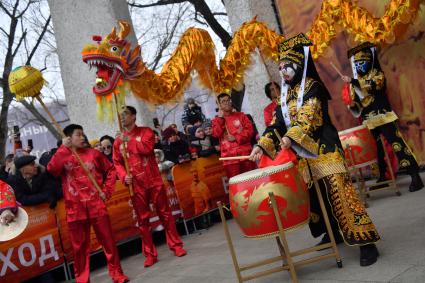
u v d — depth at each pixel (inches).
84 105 382.3
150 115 344.2
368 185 256.4
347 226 138.8
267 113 258.7
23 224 181.5
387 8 227.8
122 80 200.2
